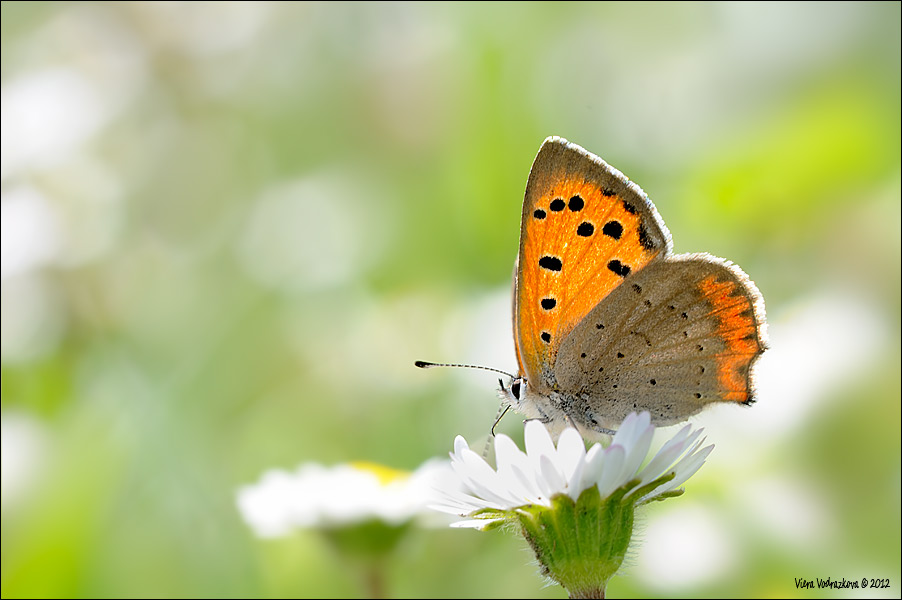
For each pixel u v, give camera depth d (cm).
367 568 25
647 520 25
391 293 29
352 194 30
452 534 26
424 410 28
